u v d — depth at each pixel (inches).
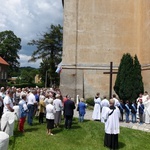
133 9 1037.8
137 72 872.9
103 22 1018.7
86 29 1007.0
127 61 875.4
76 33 1000.9
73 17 1005.2
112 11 1026.7
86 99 978.1
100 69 999.0
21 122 485.7
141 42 993.5
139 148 425.7
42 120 589.3
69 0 1009.5
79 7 1010.7
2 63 2546.8
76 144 429.1
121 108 662.5
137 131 537.6
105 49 1011.3
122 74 873.5
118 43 1020.5
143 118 652.1
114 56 1014.4
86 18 1010.1
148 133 524.4
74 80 984.3
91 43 1006.4
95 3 1019.3
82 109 623.5
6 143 171.8
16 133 474.3
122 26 1027.9
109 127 414.3
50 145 412.2
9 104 452.8
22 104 488.4
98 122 623.8
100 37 1012.5
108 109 416.8
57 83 2162.9
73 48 995.9
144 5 973.8
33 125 559.8
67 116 536.7
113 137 413.4
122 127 570.9
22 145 400.5
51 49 2230.6
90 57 1002.7
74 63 992.2
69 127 538.3
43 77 2274.9
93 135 489.4
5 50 2721.5
